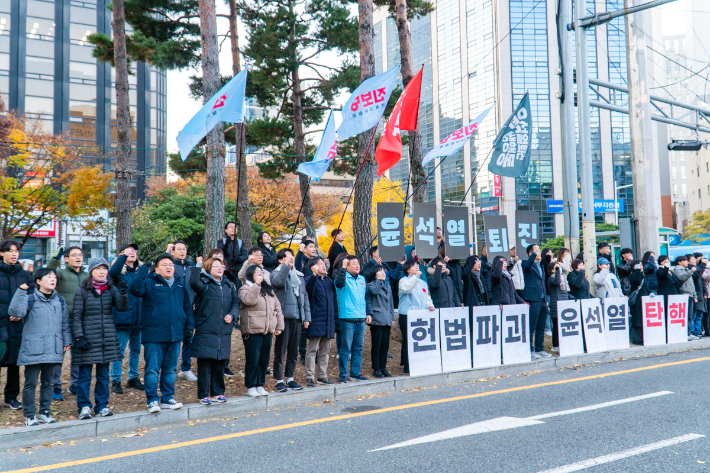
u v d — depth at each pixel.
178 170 22.42
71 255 7.26
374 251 9.13
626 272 11.54
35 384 5.72
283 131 18.92
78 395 5.99
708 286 12.16
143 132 46.06
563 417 5.63
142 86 46.38
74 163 26.72
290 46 18.31
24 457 4.94
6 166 24.12
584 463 4.16
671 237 29.67
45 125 41.16
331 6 18.05
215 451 4.86
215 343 6.57
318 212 36.50
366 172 12.80
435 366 8.28
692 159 77.56
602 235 22.64
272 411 6.64
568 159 11.87
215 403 6.49
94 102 43.34
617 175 60.06
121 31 14.67
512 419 5.61
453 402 6.63
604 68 58.34
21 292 5.64
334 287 8.04
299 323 7.56
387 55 72.06
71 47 42.56
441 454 4.48
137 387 7.35
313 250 8.15
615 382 7.55
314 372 7.89
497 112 56.06
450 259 9.27
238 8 19.36
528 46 56.97
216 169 13.14
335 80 18.95
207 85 12.49
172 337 6.31
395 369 8.91
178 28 16.34
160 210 31.28
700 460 4.20
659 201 60.69
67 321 6.06
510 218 55.84
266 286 7.10
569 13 12.10
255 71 18.22
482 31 58.84
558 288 10.23
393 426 5.53
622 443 4.67
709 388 6.91
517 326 9.21
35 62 41.03
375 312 8.20
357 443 4.92
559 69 12.17
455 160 62.06
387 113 17.16
